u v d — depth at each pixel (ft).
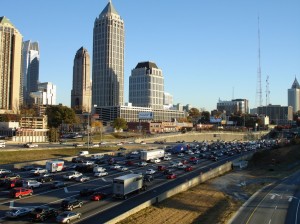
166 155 552.41
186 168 435.12
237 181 394.32
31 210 221.87
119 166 416.87
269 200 298.97
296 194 326.65
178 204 271.69
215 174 421.59
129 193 282.97
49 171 374.84
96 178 358.23
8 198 263.49
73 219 214.48
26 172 368.68
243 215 248.32
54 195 278.05
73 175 344.49
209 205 277.44
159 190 312.50
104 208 244.42
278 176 436.35
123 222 211.82
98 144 643.86
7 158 423.64
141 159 489.67
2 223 205.77
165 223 220.64
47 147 521.24
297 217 245.04
